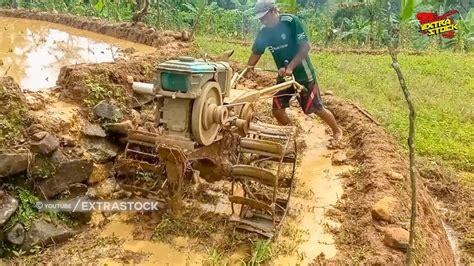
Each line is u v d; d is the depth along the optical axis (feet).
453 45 57.06
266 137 15.46
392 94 30.89
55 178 13.43
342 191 17.01
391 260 12.09
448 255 14.88
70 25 36.17
